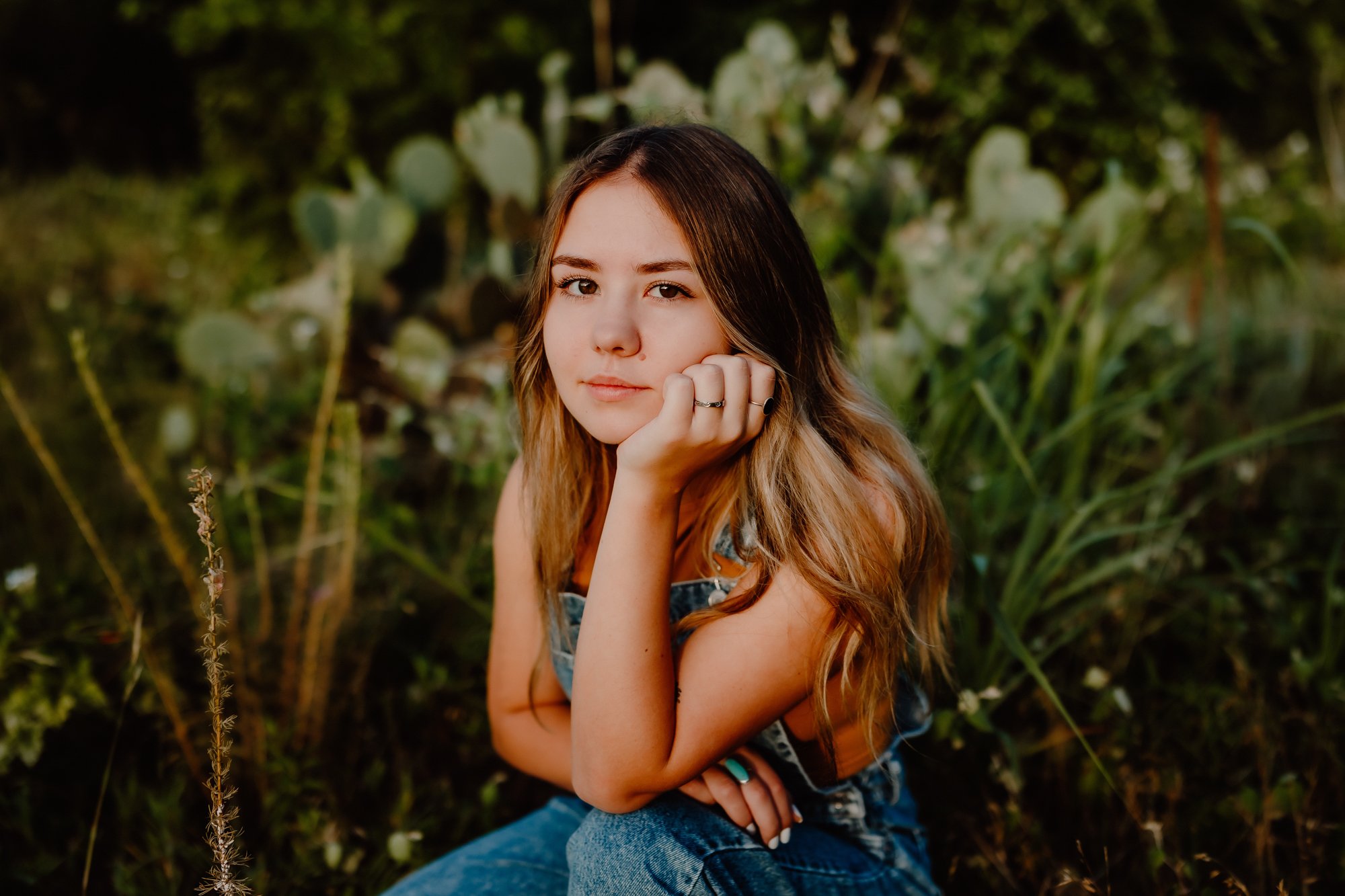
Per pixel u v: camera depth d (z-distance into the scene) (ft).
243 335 10.14
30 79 28.22
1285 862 5.18
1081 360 7.68
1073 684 6.26
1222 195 12.34
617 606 3.70
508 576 4.85
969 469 7.81
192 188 17.76
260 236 16.07
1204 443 9.02
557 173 10.61
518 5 16.55
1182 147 14.19
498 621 4.93
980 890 5.18
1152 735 5.87
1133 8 17.29
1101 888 4.96
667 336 3.75
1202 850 5.11
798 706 4.20
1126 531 6.05
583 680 3.75
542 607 4.69
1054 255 9.90
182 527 8.46
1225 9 20.16
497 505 8.04
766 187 3.91
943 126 16.51
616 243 3.74
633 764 3.70
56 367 11.68
